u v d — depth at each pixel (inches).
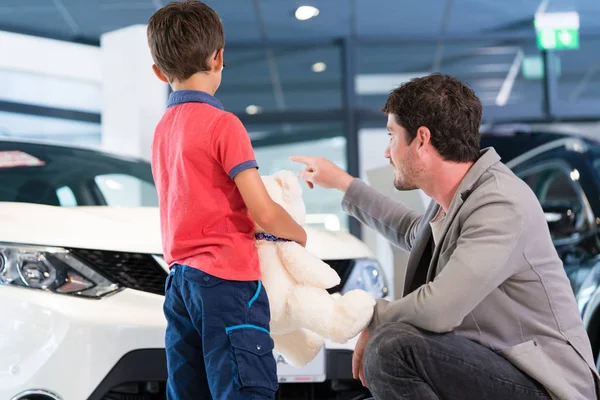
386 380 59.9
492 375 59.7
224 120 59.4
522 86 338.0
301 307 60.7
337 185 82.4
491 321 62.0
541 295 61.4
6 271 78.1
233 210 59.6
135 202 116.3
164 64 62.6
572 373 61.1
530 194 62.0
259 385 57.2
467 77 349.7
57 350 74.1
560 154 135.9
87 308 76.5
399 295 118.2
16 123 269.9
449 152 63.2
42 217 84.6
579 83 352.8
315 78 344.5
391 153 66.0
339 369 83.6
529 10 295.4
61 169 115.6
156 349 76.1
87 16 287.6
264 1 274.8
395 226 79.4
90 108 273.4
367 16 295.6
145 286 79.8
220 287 57.8
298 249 61.9
